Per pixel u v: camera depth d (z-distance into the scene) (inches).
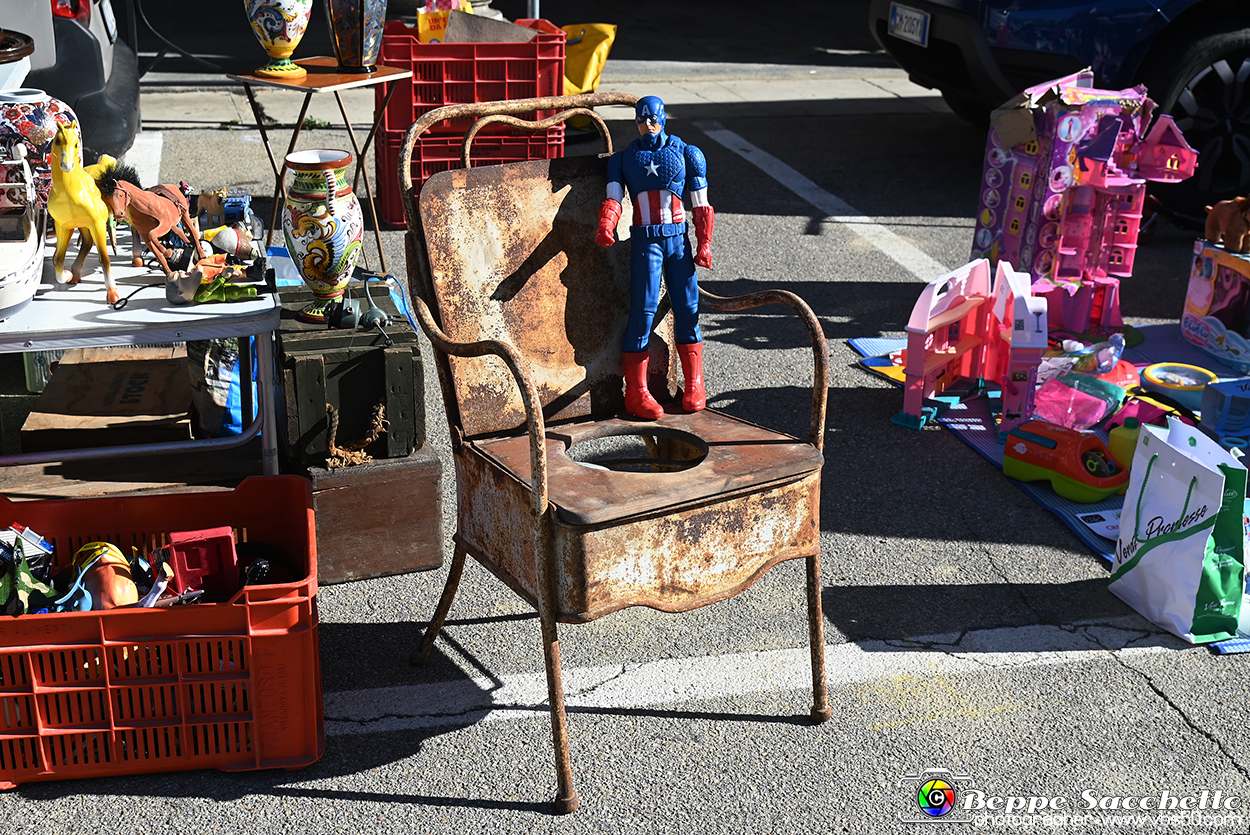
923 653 119.3
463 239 104.3
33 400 158.6
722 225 262.5
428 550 130.0
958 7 267.1
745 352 196.5
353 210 124.6
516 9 547.5
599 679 114.1
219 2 520.4
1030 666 117.6
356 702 109.7
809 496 101.7
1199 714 111.0
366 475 123.7
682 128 348.8
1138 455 126.0
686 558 96.4
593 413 112.9
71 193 109.5
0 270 105.4
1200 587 120.2
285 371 119.3
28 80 238.1
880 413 175.6
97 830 92.8
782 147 332.2
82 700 95.2
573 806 96.7
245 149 298.0
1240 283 191.6
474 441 105.0
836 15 576.7
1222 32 245.3
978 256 206.4
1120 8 246.5
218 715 97.8
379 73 178.9
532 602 96.6
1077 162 191.2
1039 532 143.7
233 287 114.3
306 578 96.3
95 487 124.2
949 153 330.6
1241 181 257.8
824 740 106.1
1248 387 162.4
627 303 113.8
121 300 113.7
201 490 124.4
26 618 90.6
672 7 586.2
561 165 108.8
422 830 94.2
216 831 93.3
